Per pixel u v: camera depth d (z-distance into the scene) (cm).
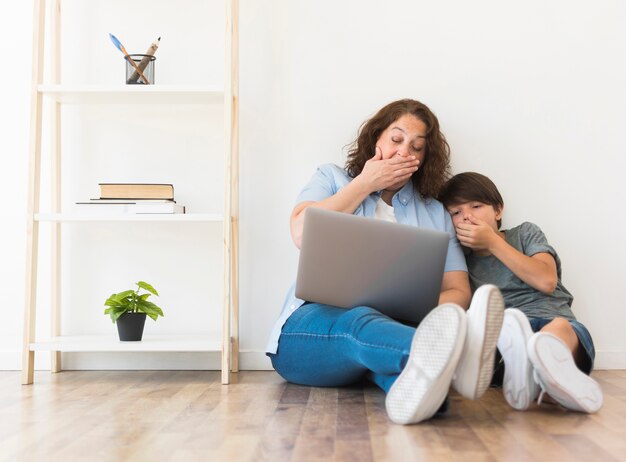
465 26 250
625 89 249
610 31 250
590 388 163
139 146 253
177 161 253
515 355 167
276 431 148
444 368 145
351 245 184
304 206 219
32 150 223
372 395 194
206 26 253
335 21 251
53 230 247
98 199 232
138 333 226
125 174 253
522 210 249
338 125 250
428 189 229
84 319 252
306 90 251
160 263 253
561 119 249
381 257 185
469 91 250
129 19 253
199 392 201
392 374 162
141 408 176
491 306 149
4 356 251
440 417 162
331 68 251
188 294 252
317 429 150
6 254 252
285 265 249
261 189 250
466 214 228
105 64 253
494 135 250
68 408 177
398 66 250
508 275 226
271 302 249
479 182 230
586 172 249
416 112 225
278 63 251
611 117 249
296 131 250
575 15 250
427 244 186
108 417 165
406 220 224
